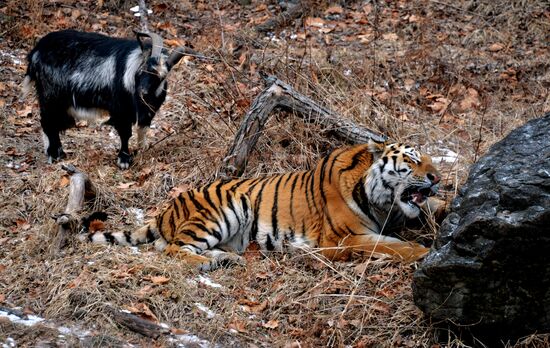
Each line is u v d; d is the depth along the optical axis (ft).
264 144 43.50
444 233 30.12
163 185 41.47
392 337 31.09
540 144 30.91
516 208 28.63
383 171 35.06
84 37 45.47
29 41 57.47
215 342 30.19
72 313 30.94
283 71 50.01
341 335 30.83
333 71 51.72
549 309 29.66
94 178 42.11
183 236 35.29
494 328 30.32
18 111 49.47
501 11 63.67
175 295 32.14
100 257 34.30
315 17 63.93
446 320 30.40
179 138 46.16
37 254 35.04
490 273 28.99
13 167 43.42
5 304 31.50
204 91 51.13
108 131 49.34
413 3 65.10
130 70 43.27
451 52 58.34
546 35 61.16
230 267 34.81
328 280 33.71
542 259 28.53
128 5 63.52
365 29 61.87
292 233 36.32
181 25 61.62
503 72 56.24
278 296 32.83
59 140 45.01
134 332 30.32
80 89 44.45
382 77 54.75
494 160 31.24
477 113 51.03
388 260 34.53
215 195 36.55
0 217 38.32
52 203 39.14
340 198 35.76
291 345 30.35
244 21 63.26
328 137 43.29
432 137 47.06
